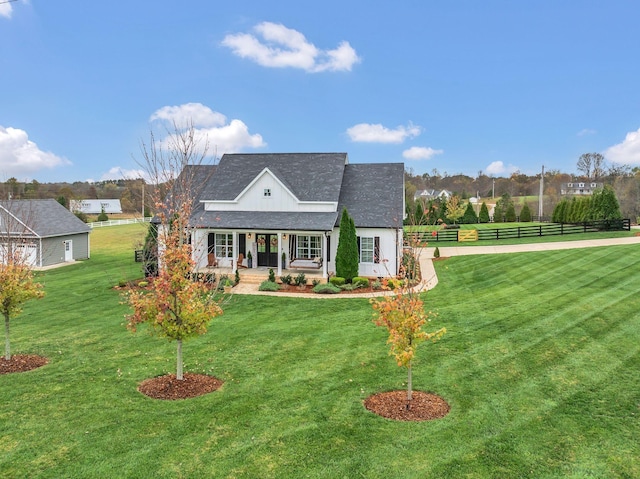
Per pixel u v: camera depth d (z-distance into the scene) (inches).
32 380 471.8
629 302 682.2
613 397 405.4
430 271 1082.1
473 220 2391.7
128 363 524.7
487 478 298.4
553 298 750.5
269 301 847.7
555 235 1528.1
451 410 394.0
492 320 654.5
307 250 1105.4
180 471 308.2
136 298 450.3
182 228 474.0
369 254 1057.5
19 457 325.4
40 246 1375.5
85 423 374.9
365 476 302.0
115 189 4633.4
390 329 409.1
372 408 401.1
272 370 497.0
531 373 465.7
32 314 778.8
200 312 448.5
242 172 1211.2
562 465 311.1
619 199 2677.2
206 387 451.2
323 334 629.0
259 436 353.1
